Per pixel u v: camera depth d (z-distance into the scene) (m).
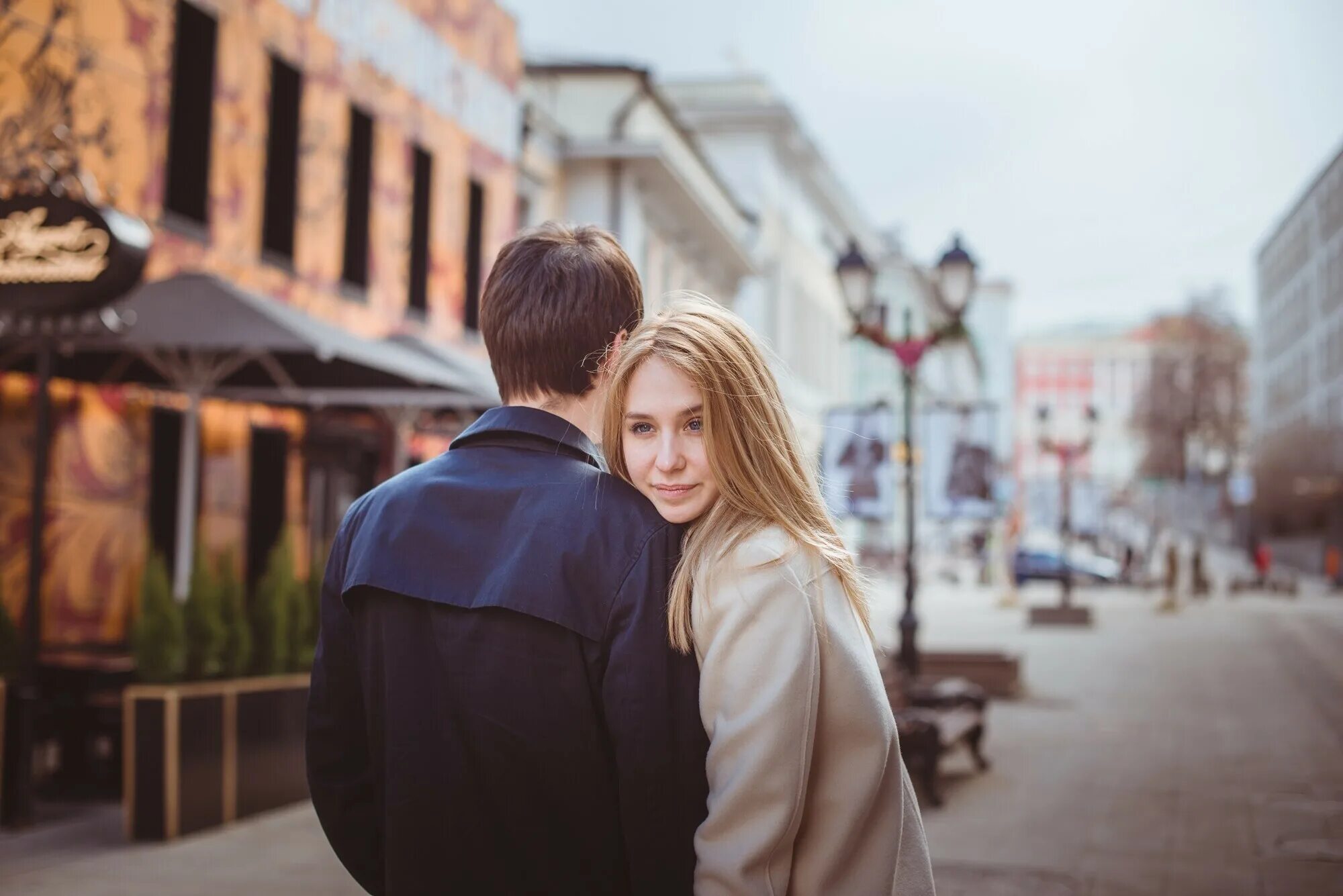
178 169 12.64
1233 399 79.88
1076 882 6.55
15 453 10.63
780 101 39.53
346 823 1.96
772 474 1.80
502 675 1.74
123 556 11.86
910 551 12.12
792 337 43.03
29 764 7.57
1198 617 32.19
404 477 1.95
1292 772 10.12
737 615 1.67
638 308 2.05
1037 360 161.12
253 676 8.16
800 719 1.65
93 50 11.11
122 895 5.96
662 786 1.70
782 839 1.64
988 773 10.12
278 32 13.96
